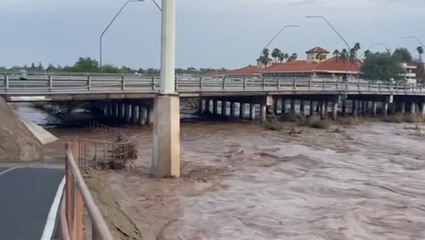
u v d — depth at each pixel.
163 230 16.12
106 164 25.97
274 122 53.69
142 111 50.84
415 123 70.69
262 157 32.72
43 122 51.66
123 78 44.25
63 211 6.53
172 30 25.11
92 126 46.75
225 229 16.47
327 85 65.56
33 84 38.44
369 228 16.98
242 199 20.73
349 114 74.44
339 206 19.83
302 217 18.12
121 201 19.36
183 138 42.25
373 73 120.00
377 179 26.34
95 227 2.31
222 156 32.72
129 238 13.90
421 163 32.88
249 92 55.06
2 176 17.23
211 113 71.38
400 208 19.88
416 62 155.38
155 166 24.89
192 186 22.98
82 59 87.81
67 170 5.62
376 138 48.25
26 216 10.84
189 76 52.22
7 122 25.52
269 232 16.28
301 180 25.22
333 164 31.03
